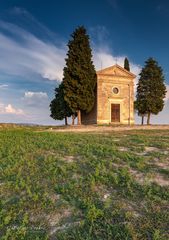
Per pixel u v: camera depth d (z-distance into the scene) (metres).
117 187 8.54
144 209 7.16
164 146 14.23
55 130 32.12
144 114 54.47
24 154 12.70
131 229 6.20
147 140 16.86
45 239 5.90
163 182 8.90
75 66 42.62
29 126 40.97
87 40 44.06
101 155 12.23
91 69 43.69
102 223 6.49
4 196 8.10
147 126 36.16
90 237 5.93
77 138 18.27
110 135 21.31
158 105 52.31
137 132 25.30
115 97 45.03
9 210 7.26
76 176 9.55
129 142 16.09
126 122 45.31
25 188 8.58
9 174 9.81
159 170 10.01
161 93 52.59
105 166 10.57
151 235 6.06
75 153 12.77
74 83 42.47
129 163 10.78
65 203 7.54
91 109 45.41
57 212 7.11
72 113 48.81
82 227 6.36
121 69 45.84
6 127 37.56
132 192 8.09
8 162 11.40
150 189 8.16
